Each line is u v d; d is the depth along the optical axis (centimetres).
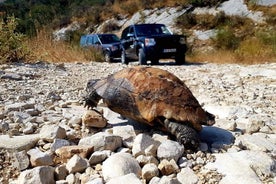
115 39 2045
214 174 315
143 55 1522
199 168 330
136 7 3709
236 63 1644
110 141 357
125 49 1688
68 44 1792
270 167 325
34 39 1480
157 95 376
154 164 320
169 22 3161
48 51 1449
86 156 343
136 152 342
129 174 292
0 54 1161
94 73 1108
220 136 404
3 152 342
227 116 525
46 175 293
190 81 956
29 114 493
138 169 314
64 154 339
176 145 347
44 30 1576
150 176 303
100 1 4250
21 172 309
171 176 311
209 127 434
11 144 351
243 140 393
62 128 384
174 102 369
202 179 309
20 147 346
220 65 1494
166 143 348
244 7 2956
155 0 3591
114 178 289
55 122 458
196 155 349
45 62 1248
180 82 399
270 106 629
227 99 685
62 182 294
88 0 4416
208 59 1855
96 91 424
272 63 1497
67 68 1212
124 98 394
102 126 419
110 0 4109
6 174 314
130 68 422
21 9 3175
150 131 407
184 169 319
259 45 1820
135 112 386
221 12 2920
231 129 436
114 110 411
